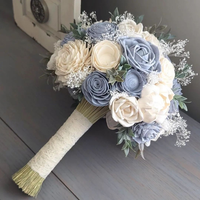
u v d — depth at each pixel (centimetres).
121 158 85
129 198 77
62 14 107
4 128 89
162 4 101
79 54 71
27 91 101
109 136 90
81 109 75
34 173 75
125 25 75
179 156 87
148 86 67
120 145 88
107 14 123
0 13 136
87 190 78
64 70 71
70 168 82
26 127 90
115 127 75
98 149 87
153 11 105
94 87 68
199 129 96
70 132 75
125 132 73
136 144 81
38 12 115
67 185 78
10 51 116
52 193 76
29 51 118
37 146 85
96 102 69
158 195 78
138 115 67
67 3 102
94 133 91
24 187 74
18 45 120
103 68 68
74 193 77
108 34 72
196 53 98
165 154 87
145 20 110
